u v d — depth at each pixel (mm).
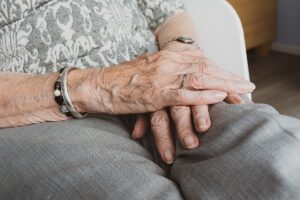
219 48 663
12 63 524
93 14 561
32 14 521
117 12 597
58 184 360
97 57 566
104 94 454
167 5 687
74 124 451
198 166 350
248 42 1744
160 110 463
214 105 430
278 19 1889
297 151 331
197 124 396
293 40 1868
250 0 1678
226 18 646
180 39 617
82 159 384
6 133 430
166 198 334
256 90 1535
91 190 347
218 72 480
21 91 453
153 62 469
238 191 321
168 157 420
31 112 450
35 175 374
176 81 451
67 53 545
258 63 1804
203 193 331
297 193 306
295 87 1531
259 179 318
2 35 519
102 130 451
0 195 380
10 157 394
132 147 441
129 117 508
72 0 544
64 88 448
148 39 649
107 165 369
